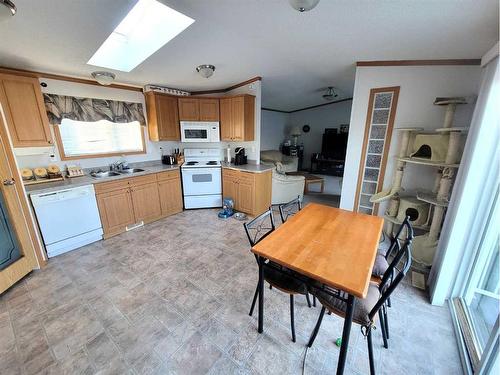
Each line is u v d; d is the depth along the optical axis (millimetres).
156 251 2748
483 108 1578
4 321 1737
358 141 2828
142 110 3787
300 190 4645
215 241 2996
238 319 1753
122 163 3619
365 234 1581
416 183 2604
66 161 3068
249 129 3809
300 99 5871
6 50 2010
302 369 1388
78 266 2445
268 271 1623
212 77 3359
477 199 1629
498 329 1102
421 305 1896
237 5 1541
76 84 3039
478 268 1763
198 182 4043
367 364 1415
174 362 1428
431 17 1527
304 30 1888
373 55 2371
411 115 2506
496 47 1671
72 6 1396
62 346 1532
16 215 2176
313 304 1881
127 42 2539
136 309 1852
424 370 1385
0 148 2043
